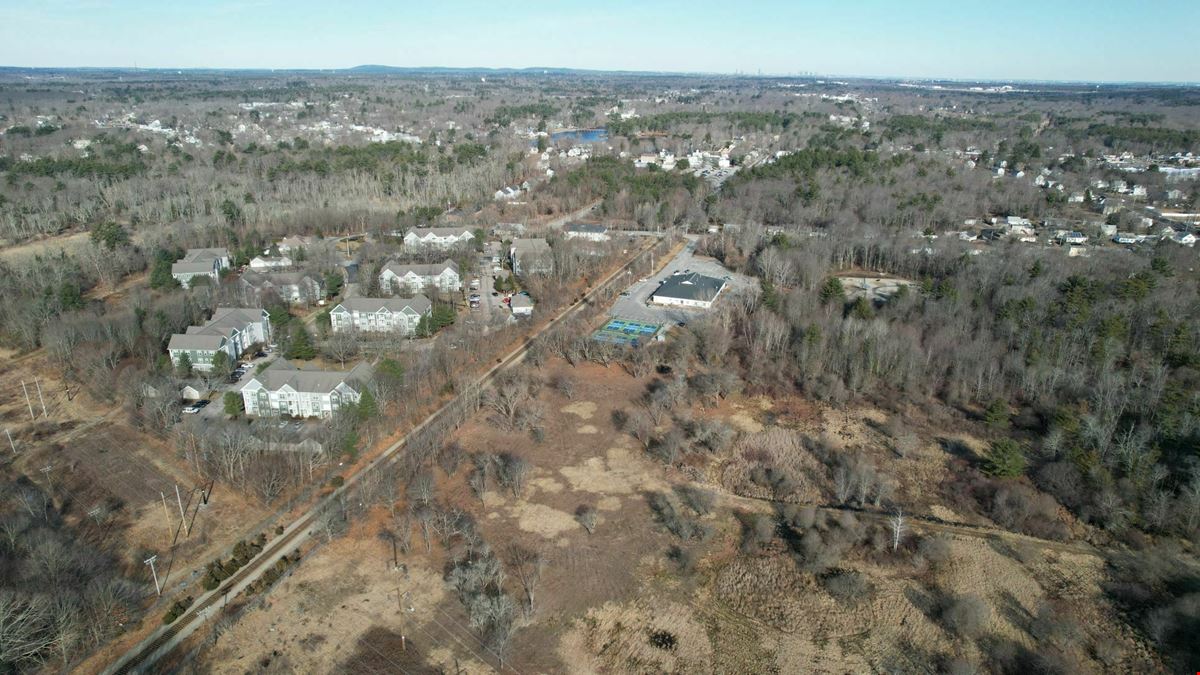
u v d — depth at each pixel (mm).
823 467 112750
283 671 72688
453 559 89312
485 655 75812
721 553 93125
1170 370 131750
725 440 117812
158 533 92500
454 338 150250
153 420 118500
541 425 122250
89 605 78375
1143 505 99438
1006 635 80188
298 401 120875
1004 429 122250
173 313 152500
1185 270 187250
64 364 138875
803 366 139750
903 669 75812
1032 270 174750
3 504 96750
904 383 135500
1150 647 78438
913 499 104750
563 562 90312
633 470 110875
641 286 196250
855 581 86062
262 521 95625
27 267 180125
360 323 158000
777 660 76875
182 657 74000
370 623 79250
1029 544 94688
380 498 99562
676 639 79500
